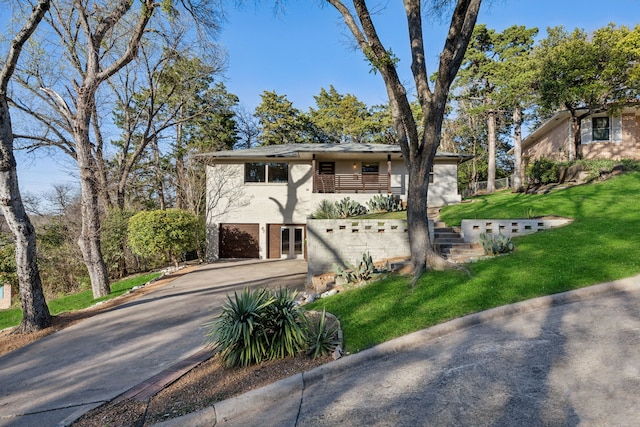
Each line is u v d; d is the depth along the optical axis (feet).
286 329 14.99
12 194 24.81
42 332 24.44
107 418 11.95
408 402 10.89
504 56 62.08
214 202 61.98
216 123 98.63
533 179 58.75
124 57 39.73
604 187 45.34
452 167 62.23
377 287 23.44
